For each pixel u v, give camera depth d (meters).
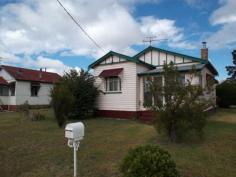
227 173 5.73
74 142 5.61
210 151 7.39
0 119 16.59
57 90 12.69
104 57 17.02
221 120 13.61
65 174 5.92
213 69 17.69
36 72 30.80
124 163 4.70
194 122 8.02
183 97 8.13
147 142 8.69
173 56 16.94
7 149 8.27
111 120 15.03
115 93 16.36
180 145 8.11
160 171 4.38
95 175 5.76
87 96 16.17
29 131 11.43
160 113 8.38
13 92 26.53
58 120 12.48
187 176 5.54
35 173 6.10
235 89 22.48
